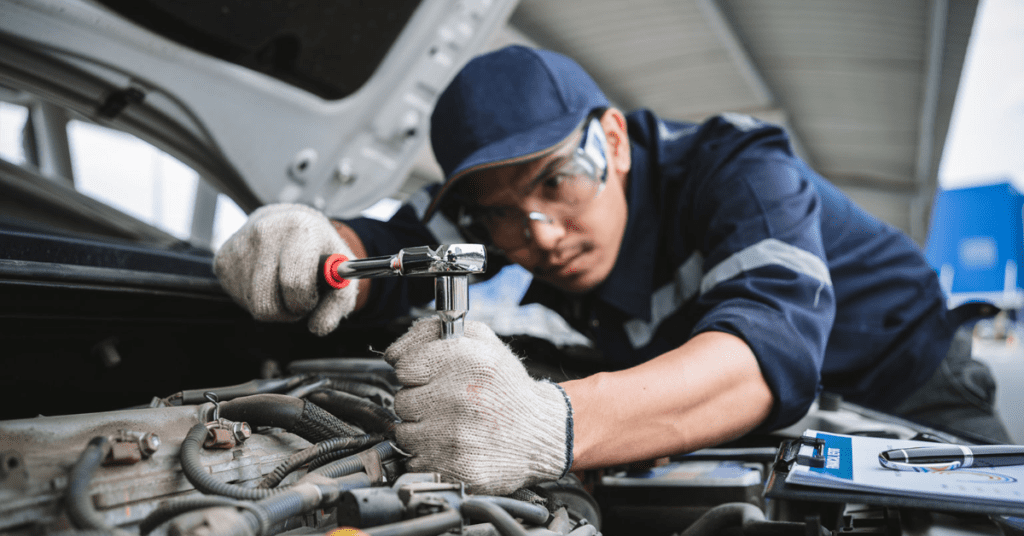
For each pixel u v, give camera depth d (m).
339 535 0.44
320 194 1.64
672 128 1.70
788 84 7.42
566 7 5.76
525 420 0.65
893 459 0.64
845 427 1.11
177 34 1.30
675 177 1.35
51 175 1.84
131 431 0.52
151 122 1.41
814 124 8.42
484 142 1.21
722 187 1.18
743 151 1.23
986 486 0.58
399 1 1.48
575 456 0.70
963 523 0.60
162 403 0.72
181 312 0.94
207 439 0.57
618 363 1.55
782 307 0.91
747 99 7.81
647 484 0.94
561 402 0.70
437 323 0.70
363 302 1.28
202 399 0.74
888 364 1.51
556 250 1.25
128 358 0.91
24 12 1.12
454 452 0.63
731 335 0.86
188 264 1.07
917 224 10.92
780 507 0.93
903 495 0.56
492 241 1.40
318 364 1.03
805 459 0.66
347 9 1.42
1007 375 3.87
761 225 1.06
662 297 1.39
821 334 0.94
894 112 7.38
